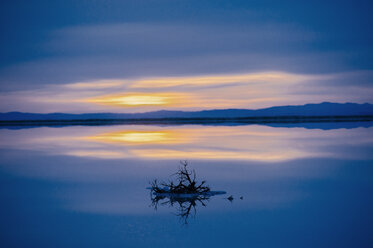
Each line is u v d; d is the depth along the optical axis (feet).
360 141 152.15
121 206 53.93
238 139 168.04
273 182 70.79
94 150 129.80
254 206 52.85
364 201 54.95
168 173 81.30
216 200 56.90
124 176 79.10
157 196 60.44
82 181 74.90
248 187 66.33
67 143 160.45
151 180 73.82
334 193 61.00
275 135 193.67
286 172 81.87
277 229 42.29
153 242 39.04
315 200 55.98
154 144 148.56
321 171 83.35
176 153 116.47
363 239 38.14
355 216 46.83
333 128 263.70
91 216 49.01
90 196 61.11
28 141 174.81
